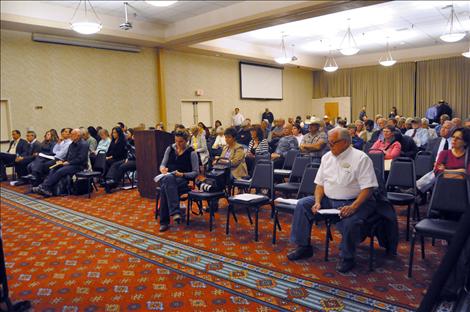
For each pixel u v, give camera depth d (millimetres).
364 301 2484
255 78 14297
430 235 2691
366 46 13812
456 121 5785
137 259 3385
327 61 16469
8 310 2447
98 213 5141
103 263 3307
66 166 6410
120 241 3904
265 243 3727
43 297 2684
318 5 7254
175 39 10023
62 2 7996
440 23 10289
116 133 7059
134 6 8422
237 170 5078
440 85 14164
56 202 5918
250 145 6344
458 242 790
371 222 3033
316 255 3361
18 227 4520
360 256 3301
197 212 5008
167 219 4258
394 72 15242
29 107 8711
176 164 4562
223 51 11977
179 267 3172
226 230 4059
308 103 17375
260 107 14797
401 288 2662
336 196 3240
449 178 2973
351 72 16422
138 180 6277
